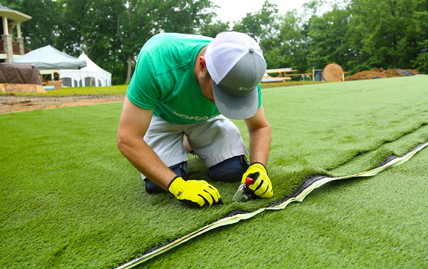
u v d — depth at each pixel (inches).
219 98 47.1
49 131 129.9
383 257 38.1
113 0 1387.8
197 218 49.8
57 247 44.2
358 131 107.4
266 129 64.9
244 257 40.1
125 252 41.9
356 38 1381.6
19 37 813.9
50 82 620.7
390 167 69.0
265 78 876.6
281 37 1861.5
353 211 50.0
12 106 238.2
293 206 52.9
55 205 58.2
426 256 37.8
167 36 55.2
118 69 1497.3
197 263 39.5
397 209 49.9
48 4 1594.5
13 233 48.6
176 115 61.3
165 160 65.4
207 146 68.6
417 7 1080.8
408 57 1143.0
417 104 167.8
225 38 46.1
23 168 80.5
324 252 39.9
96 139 112.7
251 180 53.5
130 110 53.1
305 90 319.9
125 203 58.2
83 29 1416.1
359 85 364.2
